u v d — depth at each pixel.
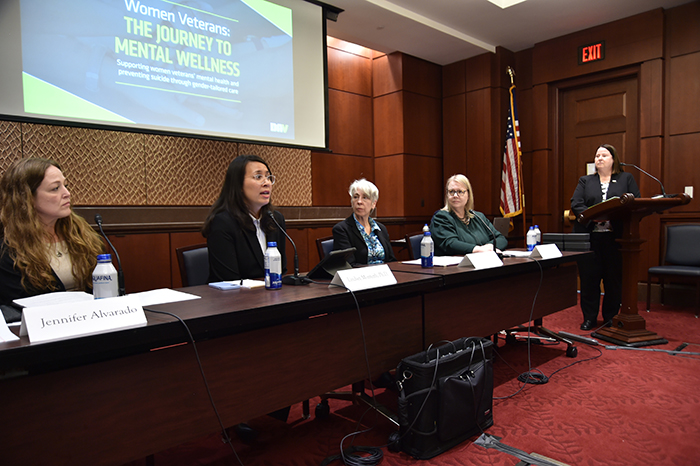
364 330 1.68
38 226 1.48
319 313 1.62
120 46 3.18
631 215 2.96
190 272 2.11
